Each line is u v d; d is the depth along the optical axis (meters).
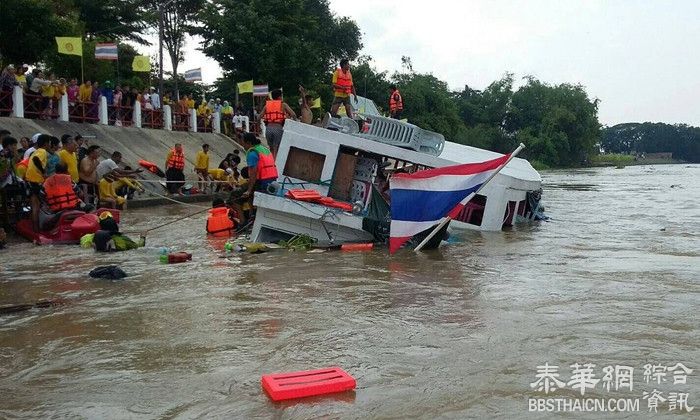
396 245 10.60
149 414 4.12
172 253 10.53
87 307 7.00
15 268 9.64
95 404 4.29
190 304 7.07
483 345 5.42
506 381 4.59
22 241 12.64
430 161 12.12
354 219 11.60
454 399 4.28
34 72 22.80
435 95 69.56
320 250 11.15
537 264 9.60
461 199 10.74
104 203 16.38
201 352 5.36
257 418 4.02
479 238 12.96
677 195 29.02
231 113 36.56
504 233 13.97
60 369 5.02
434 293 7.50
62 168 12.81
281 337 5.74
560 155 93.19
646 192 31.78
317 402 4.25
